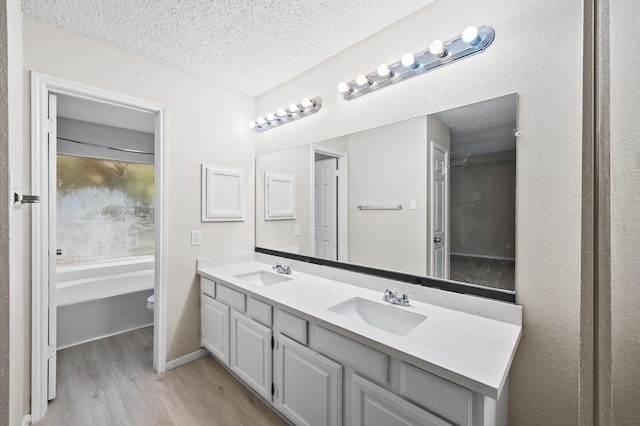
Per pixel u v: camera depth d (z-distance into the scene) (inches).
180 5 60.4
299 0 59.1
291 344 59.5
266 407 70.6
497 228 52.2
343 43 74.0
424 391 39.5
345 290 69.6
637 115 31.2
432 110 60.4
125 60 77.2
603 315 20.9
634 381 32.8
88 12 62.6
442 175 59.2
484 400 35.2
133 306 121.8
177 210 87.6
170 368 86.7
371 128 71.1
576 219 44.7
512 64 50.1
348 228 76.4
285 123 94.3
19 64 52.7
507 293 51.2
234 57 80.8
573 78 44.6
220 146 97.1
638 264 32.0
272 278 87.6
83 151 122.3
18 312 51.0
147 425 64.6
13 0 41.4
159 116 84.0
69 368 88.2
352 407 48.6
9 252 31.0
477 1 53.7
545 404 47.6
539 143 47.8
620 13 31.6
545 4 46.9
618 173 31.7
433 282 60.7
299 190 89.8
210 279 86.5
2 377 30.5
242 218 102.4
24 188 62.3
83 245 123.1
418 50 62.1
